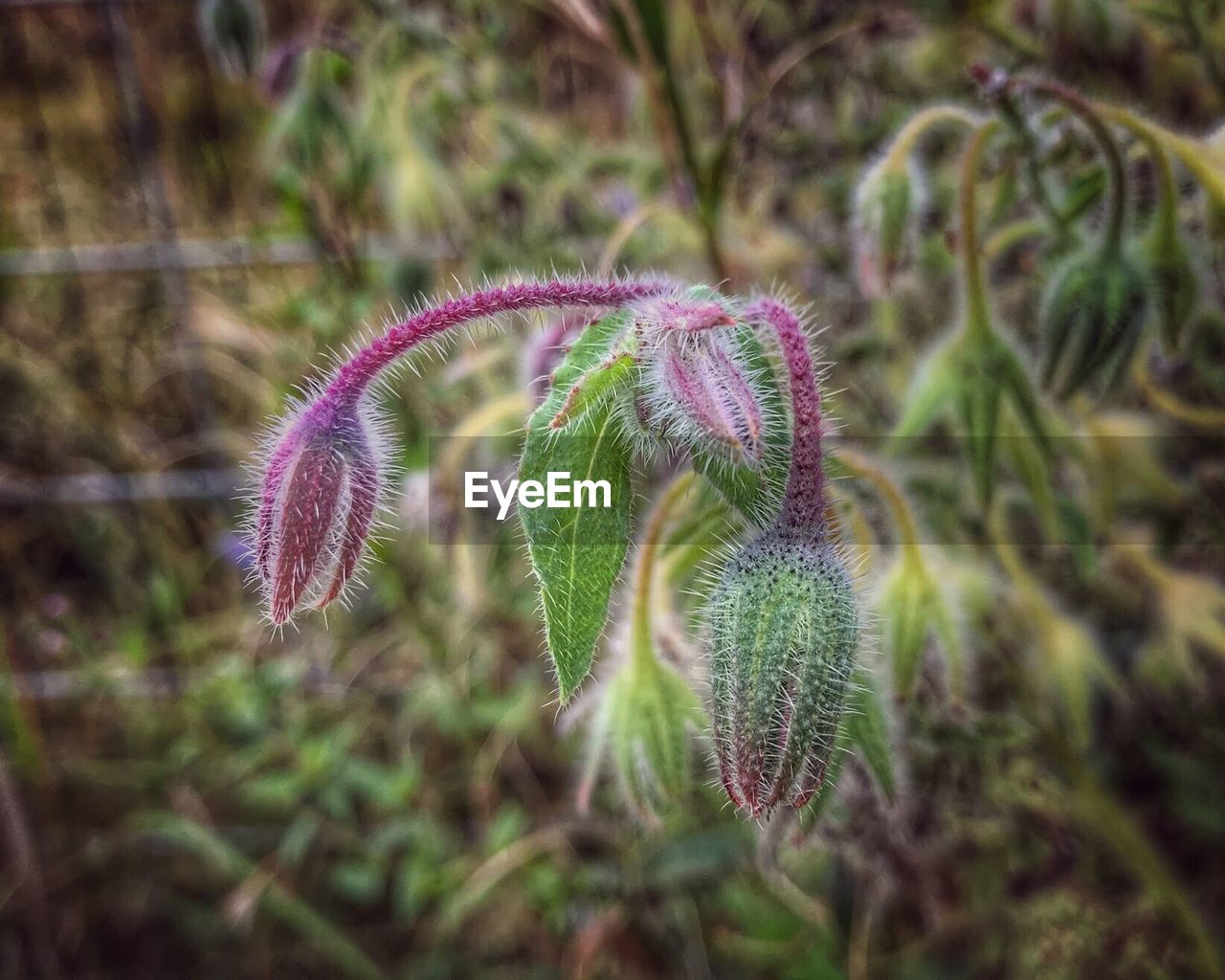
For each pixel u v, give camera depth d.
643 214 0.13
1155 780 0.16
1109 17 0.13
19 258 0.23
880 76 0.15
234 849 0.20
